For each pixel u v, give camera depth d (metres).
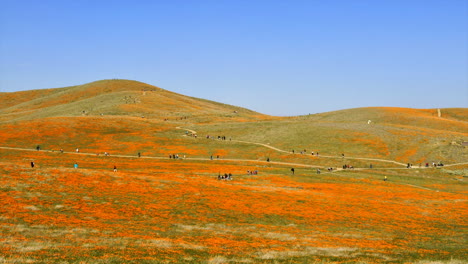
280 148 123.56
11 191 41.97
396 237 37.31
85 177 52.56
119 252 24.55
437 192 69.62
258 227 38.88
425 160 106.38
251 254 26.98
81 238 28.16
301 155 113.75
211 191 54.62
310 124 156.25
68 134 129.75
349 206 51.97
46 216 35.28
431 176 92.94
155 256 24.34
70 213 37.88
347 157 111.50
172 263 22.89
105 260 22.30
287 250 28.95
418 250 31.25
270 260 25.36
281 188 64.00
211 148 122.19
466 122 175.62
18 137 120.06
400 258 27.75
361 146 121.12
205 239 31.66
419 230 41.25
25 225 31.28
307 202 52.78
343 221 44.12
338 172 92.56
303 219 43.94
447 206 55.81
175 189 53.28
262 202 50.62
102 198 44.53
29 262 20.58
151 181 56.44
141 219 38.75
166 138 134.25
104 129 142.00
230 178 72.75
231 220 41.56
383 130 138.75
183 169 86.69
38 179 48.00
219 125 166.12
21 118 198.75
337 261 25.77
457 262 26.48
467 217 49.19
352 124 153.00
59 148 113.69
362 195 62.75
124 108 199.25
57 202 40.81
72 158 96.88
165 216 40.78
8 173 48.91
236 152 118.44
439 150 112.62
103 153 110.44
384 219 46.09
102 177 54.16
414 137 127.69
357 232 39.06
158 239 29.91
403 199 60.28
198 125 165.88
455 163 102.38
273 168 93.38
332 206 51.25
